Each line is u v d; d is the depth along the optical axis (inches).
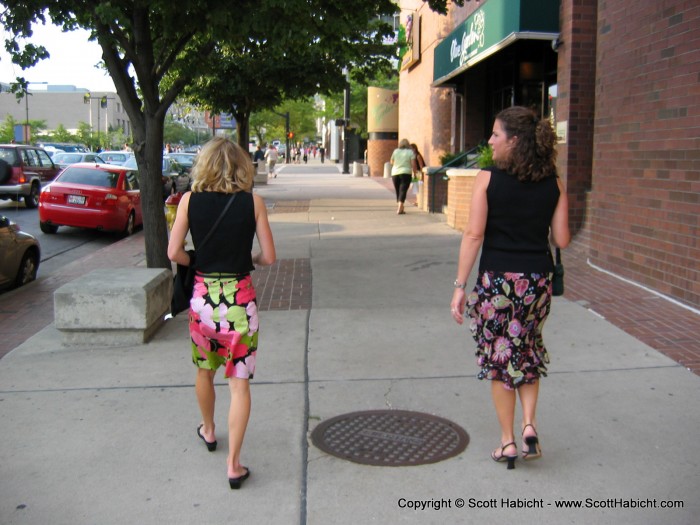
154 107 307.7
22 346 250.4
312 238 503.5
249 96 792.3
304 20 324.5
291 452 165.3
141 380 213.8
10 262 371.9
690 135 275.1
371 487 148.6
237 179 148.3
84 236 609.9
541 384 203.2
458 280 151.5
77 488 150.3
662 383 202.7
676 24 283.7
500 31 449.4
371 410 189.0
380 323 272.2
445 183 649.6
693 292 274.8
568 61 405.1
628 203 325.1
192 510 141.2
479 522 135.4
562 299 295.3
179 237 148.1
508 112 146.4
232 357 147.6
